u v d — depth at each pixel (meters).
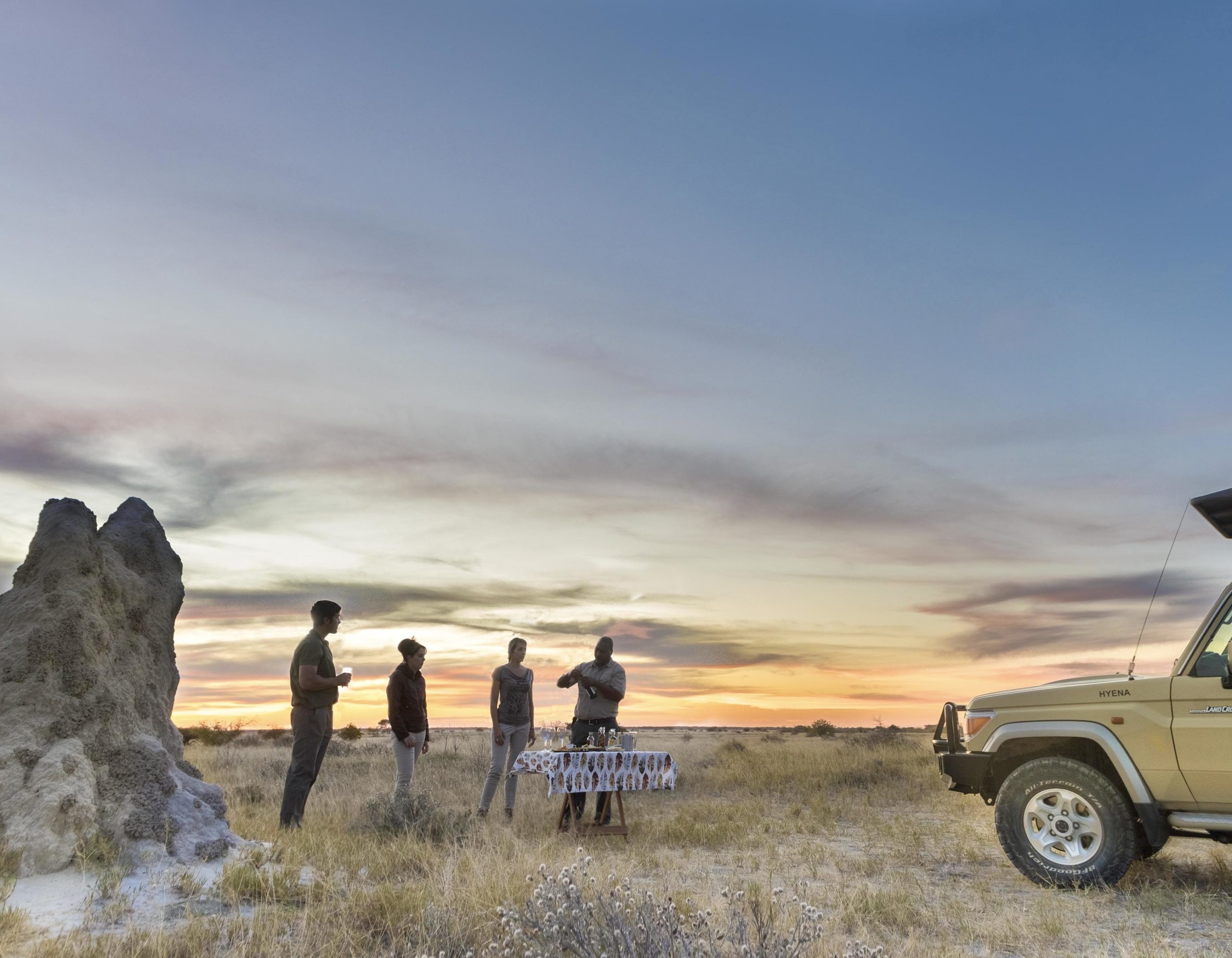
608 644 10.87
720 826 10.13
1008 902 6.73
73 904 5.73
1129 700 7.35
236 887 6.09
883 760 18.47
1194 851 9.01
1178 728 7.04
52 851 6.33
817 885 7.16
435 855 7.28
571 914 4.18
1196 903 6.54
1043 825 7.50
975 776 8.13
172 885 6.16
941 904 6.59
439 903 5.59
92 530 8.28
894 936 5.63
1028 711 7.90
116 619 8.16
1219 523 7.31
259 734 41.62
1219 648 7.20
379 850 7.67
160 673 8.62
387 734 45.88
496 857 6.93
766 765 17.88
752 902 4.88
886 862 8.37
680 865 8.10
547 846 8.17
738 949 4.23
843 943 5.10
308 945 4.97
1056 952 5.41
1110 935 5.81
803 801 13.84
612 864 7.88
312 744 8.79
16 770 6.58
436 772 16.89
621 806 9.57
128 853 6.70
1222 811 6.91
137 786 7.10
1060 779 7.39
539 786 14.53
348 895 5.95
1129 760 7.21
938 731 8.84
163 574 9.06
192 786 7.87
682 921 4.62
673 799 14.23
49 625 7.31
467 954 4.72
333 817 9.67
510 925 4.38
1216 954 5.34
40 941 4.87
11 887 5.76
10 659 7.17
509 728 10.50
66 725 7.00
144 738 7.51
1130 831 7.09
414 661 9.87
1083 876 7.14
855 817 11.52
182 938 4.97
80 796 6.63
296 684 8.87
